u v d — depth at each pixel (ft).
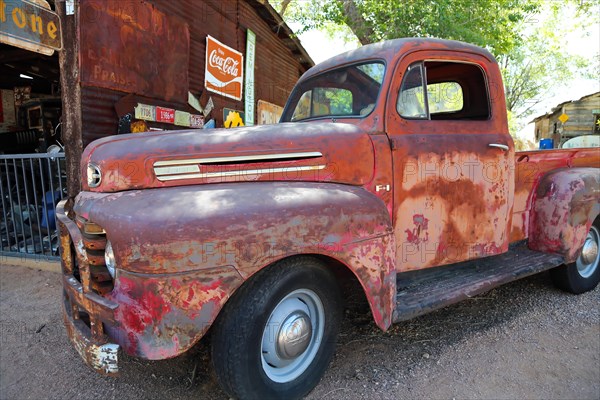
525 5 34.45
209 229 5.93
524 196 11.73
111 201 6.49
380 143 8.38
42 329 10.71
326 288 7.43
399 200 8.62
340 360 8.89
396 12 29.78
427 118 9.36
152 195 6.44
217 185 6.92
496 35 33.65
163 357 5.90
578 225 11.48
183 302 5.86
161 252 5.77
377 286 7.54
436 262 9.30
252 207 6.33
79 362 9.07
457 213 9.48
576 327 10.34
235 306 6.39
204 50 24.72
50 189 16.89
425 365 8.66
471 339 9.77
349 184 8.00
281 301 6.83
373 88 9.05
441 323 10.65
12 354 9.46
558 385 7.91
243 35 29.76
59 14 15.11
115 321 6.09
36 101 25.12
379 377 8.23
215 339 6.50
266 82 34.60
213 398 7.62
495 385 7.94
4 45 20.61
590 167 13.29
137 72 18.45
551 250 11.64
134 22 18.07
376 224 7.55
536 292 12.73
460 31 28.91
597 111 65.77
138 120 18.63
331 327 7.70
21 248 16.58
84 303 6.60
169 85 20.86
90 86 15.98
